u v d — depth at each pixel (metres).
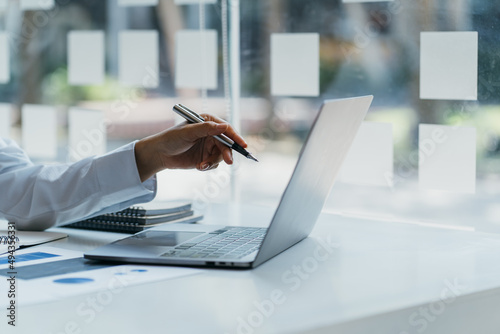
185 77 1.77
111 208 1.11
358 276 0.83
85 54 2.11
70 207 1.08
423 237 1.10
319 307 0.69
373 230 1.16
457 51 1.27
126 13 1.94
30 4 2.26
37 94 2.27
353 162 1.41
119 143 1.98
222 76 1.67
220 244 0.95
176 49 1.79
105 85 2.05
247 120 1.62
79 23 2.13
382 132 1.37
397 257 0.94
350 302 0.71
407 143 1.34
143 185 1.07
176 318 0.65
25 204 1.10
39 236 1.06
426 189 1.32
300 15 1.50
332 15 1.44
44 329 0.62
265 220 1.27
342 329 0.65
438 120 1.30
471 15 1.25
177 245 0.95
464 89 1.26
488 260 0.93
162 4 1.81
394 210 1.37
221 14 1.66
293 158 1.55
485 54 1.24
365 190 1.40
